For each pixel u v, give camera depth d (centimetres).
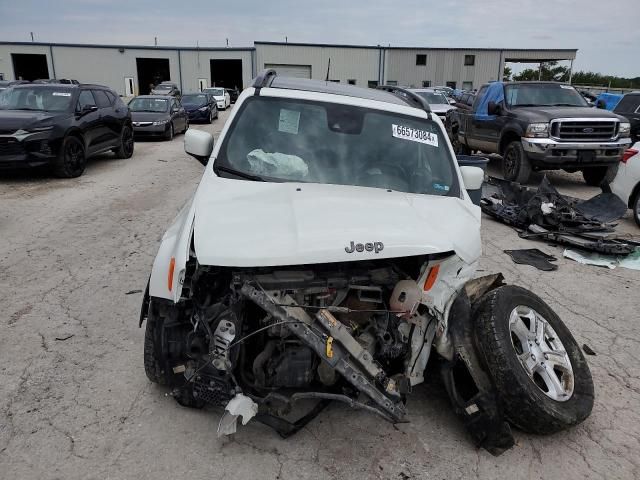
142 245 648
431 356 368
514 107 1148
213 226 292
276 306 272
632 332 476
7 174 1125
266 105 402
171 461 288
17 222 738
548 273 620
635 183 818
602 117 1020
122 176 1138
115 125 1314
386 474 288
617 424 344
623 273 630
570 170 1091
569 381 334
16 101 1107
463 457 305
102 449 295
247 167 366
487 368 307
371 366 286
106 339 413
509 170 1107
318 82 475
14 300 479
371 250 283
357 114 408
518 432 331
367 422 329
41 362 377
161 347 313
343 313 303
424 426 329
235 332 276
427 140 412
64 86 1166
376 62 5050
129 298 490
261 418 296
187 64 5594
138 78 5625
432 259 309
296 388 293
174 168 1267
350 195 343
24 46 5312
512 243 732
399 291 300
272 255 272
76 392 344
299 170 369
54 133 1025
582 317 504
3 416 318
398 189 372
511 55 5150
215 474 281
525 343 328
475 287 351
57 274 545
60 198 896
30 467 279
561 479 294
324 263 297
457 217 343
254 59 5547
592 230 733
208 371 281
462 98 2014
